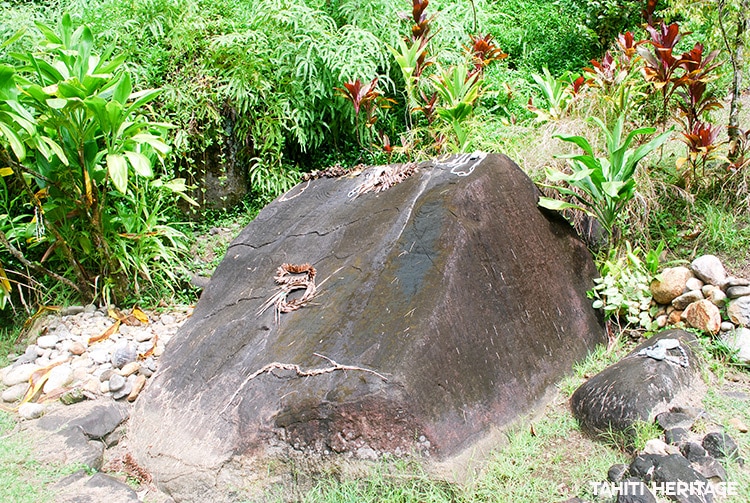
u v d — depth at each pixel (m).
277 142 5.79
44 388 3.78
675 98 5.00
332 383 2.78
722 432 2.62
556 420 3.03
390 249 3.37
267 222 4.41
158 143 4.28
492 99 6.56
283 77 5.91
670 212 4.45
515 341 3.20
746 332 3.29
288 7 5.82
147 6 5.78
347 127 6.35
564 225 3.91
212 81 5.66
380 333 2.93
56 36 4.28
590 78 5.23
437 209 3.37
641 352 3.13
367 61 5.86
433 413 2.69
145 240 4.78
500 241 3.40
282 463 2.79
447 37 6.57
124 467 3.17
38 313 4.55
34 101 4.07
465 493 2.56
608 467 2.63
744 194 4.25
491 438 2.83
